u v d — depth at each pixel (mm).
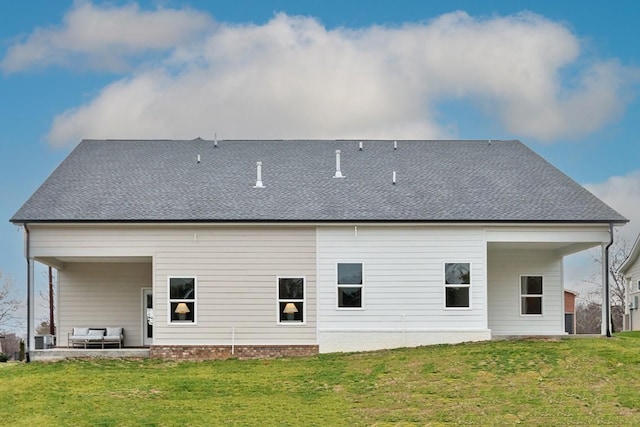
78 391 20391
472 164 31188
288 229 26438
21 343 30203
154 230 26328
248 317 26141
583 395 18438
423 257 26453
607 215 26594
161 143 33219
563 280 29672
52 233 26234
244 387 20875
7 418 17422
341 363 23906
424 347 25625
